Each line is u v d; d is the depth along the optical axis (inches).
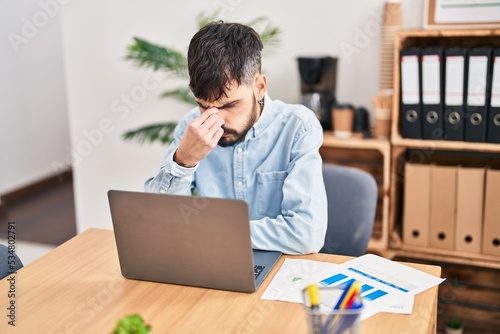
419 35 85.4
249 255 46.8
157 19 111.3
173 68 101.3
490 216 86.5
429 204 89.7
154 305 47.5
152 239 49.2
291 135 62.7
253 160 64.6
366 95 100.8
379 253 93.6
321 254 56.5
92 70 119.6
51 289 50.9
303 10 101.0
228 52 52.7
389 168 90.5
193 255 48.7
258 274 51.4
